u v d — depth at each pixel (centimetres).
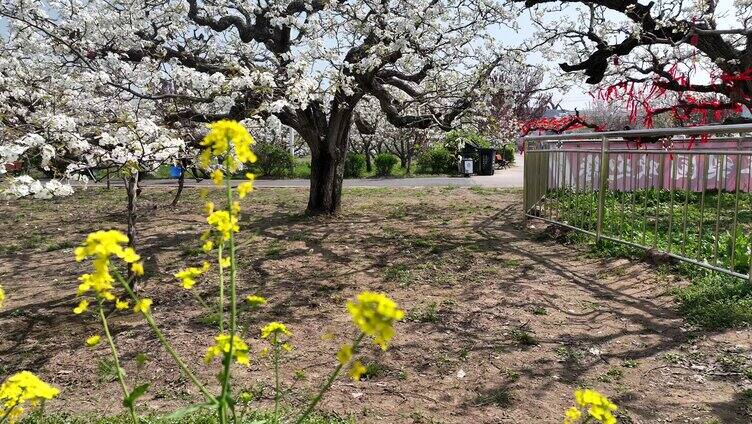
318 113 951
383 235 805
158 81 717
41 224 984
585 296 498
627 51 730
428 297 506
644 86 819
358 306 126
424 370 358
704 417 290
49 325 464
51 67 730
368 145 2236
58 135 474
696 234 689
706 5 748
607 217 778
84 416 302
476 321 442
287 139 2184
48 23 730
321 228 867
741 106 699
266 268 622
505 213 1000
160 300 515
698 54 888
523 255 660
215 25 890
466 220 929
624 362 361
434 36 782
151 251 732
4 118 506
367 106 1269
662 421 289
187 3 830
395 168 2336
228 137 162
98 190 1482
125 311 488
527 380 340
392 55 780
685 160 1008
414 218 965
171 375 359
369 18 784
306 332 427
